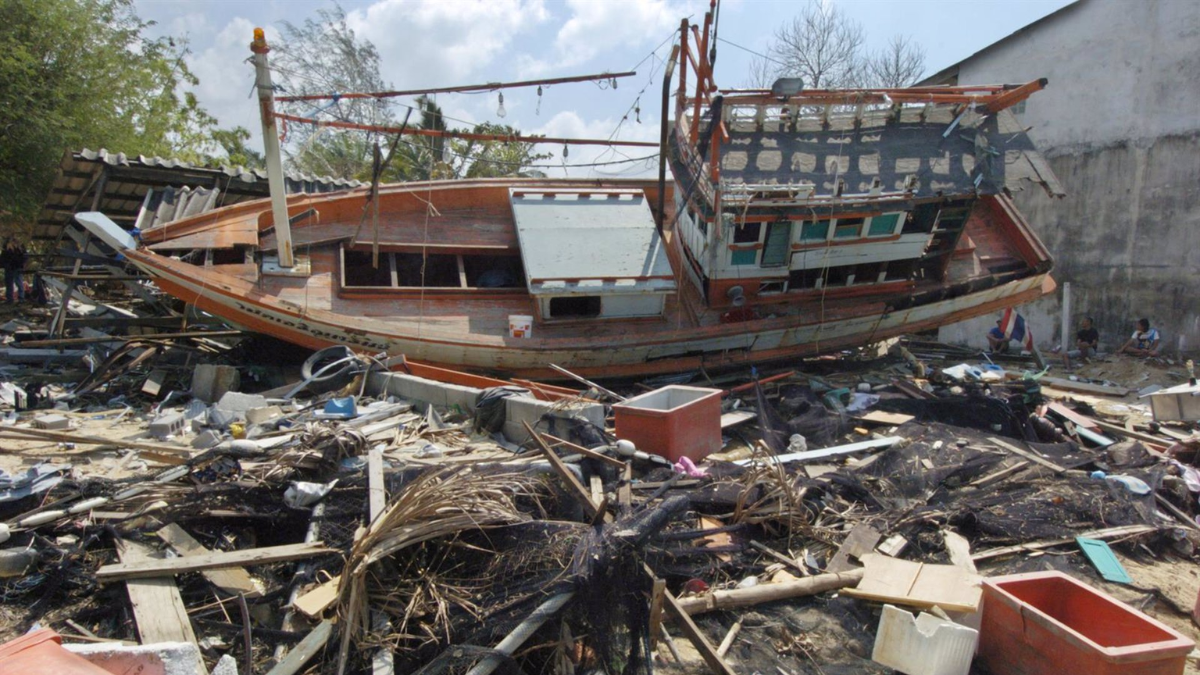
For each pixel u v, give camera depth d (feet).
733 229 40.57
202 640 14.44
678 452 24.39
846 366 46.88
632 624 13.83
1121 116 56.18
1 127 60.59
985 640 14.47
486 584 14.57
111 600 15.65
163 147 87.40
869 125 43.68
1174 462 27.30
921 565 17.97
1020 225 50.52
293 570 16.71
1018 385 36.73
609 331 42.96
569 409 24.82
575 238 44.21
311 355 39.01
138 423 29.45
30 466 22.63
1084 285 59.62
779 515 19.89
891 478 24.29
